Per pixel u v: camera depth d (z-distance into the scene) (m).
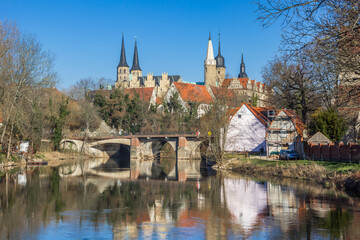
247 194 39.53
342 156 52.25
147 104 133.12
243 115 90.69
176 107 133.12
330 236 23.47
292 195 37.78
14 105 71.19
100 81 135.12
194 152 105.69
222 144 72.19
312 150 62.16
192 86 158.38
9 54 68.75
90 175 62.12
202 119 87.44
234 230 25.20
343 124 63.62
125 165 87.31
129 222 27.78
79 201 36.31
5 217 29.23
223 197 38.16
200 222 27.53
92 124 117.19
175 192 42.34
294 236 23.58
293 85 77.56
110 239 23.58
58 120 100.44
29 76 72.31
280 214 29.50
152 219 28.58
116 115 123.69
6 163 72.00
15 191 42.09
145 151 112.38
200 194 40.59
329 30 21.33
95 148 115.00
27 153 80.50
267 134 81.25
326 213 29.41
